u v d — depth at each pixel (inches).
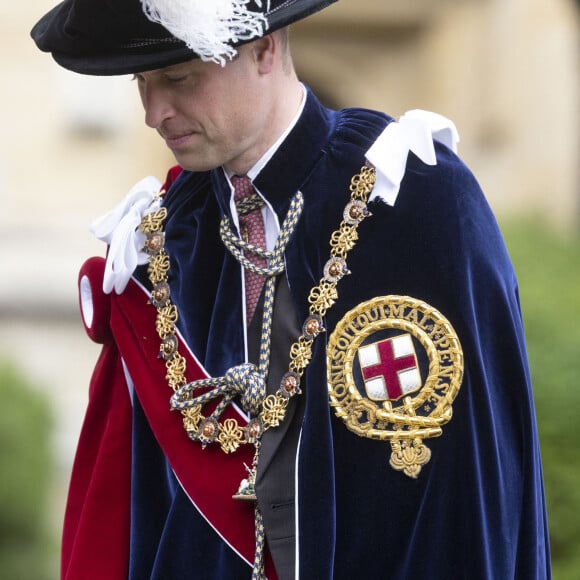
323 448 357.1
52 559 1005.8
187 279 386.0
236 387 368.2
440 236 362.6
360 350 359.6
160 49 345.4
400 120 371.9
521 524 364.8
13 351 1412.4
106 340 402.0
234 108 356.2
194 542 374.6
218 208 387.9
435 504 354.9
